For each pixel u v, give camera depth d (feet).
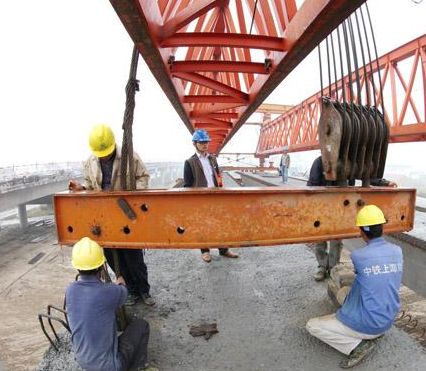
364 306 7.70
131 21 10.81
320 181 11.76
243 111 30.14
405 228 8.14
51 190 90.02
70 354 8.58
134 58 7.13
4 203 68.54
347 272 10.66
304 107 60.08
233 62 18.26
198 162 14.17
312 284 12.50
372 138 8.09
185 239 6.77
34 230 92.68
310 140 54.19
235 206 6.70
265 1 16.17
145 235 6.82
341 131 7.54
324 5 9.45
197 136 13.96
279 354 8.53
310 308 10.76
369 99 8.68
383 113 8.63
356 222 7.54
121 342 7.39
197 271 14.05
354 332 7.88
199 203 6.68
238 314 10.51
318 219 7.15
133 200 6.76
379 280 7.63
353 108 8.06
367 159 8.19
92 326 6.61
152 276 13.57
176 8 15.89
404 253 15.97
